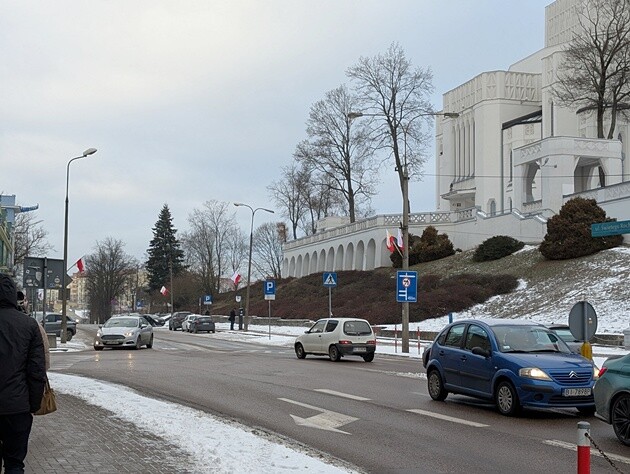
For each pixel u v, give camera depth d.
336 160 73.56
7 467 6.55
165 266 117.81
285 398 15.70
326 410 13.94
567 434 11.39
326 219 96.62
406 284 31.73
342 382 19.02
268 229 122.88
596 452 9.98
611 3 57.50
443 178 88.56
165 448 9.63
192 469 8.38
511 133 76.94
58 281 31.31
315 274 76.00
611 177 53.81
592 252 45.16
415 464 9.27
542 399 12.58
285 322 60.72
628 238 44.84
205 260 104.06
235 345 40.81
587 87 55.38
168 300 107.94
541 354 13.50
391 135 65.69
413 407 14.38
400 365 25.31
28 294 41.41
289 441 10.77
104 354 31.33
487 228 59.38
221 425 11.52
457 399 15.70
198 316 63.34
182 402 15.05
